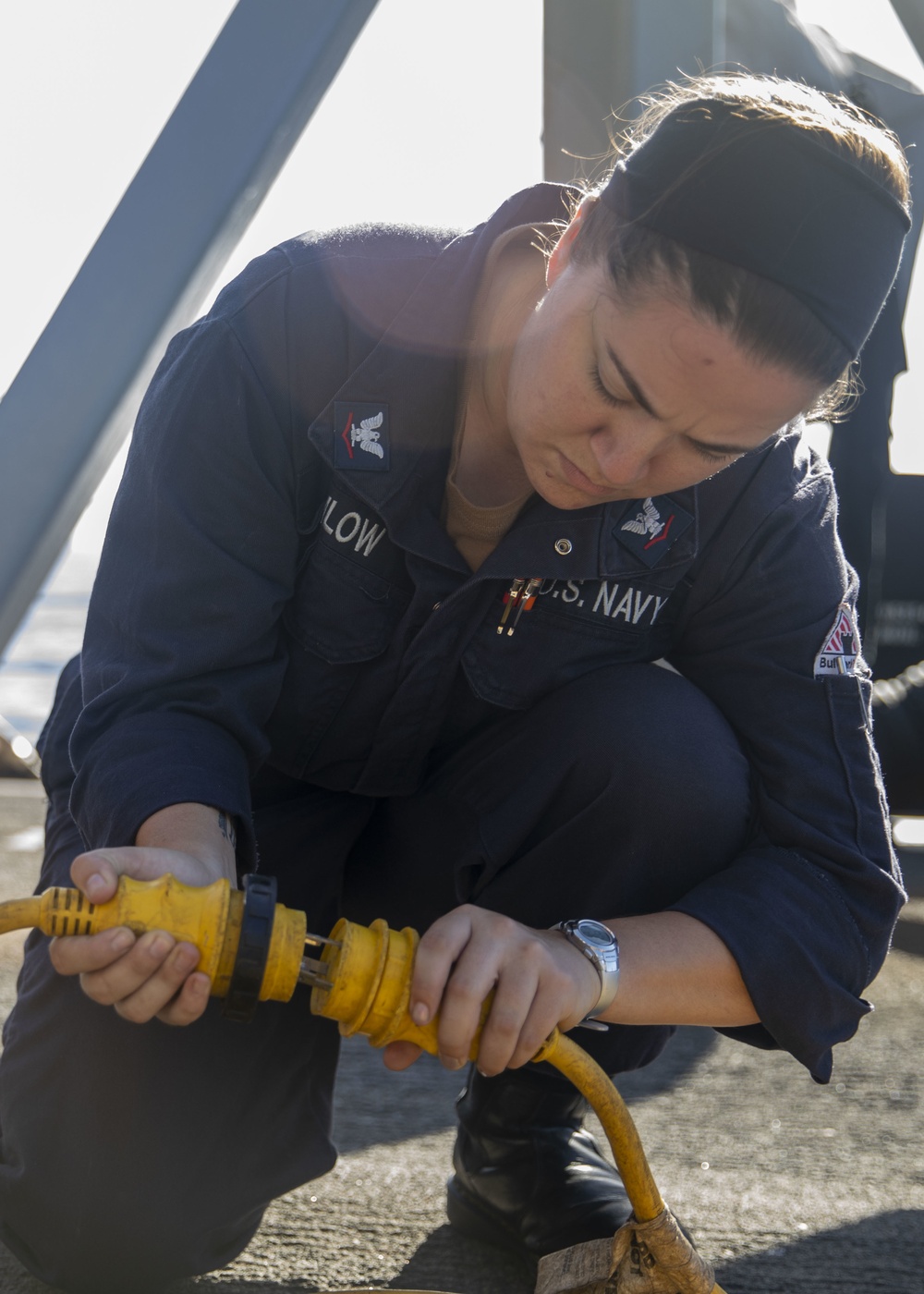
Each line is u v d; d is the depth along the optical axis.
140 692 0.95
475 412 1.02
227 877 0.81
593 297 0.83
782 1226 1.25
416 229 1.10
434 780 1.18
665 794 1.05
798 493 1.10
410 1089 1.62
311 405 1.03
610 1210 1.14
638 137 1.06
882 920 1.01
